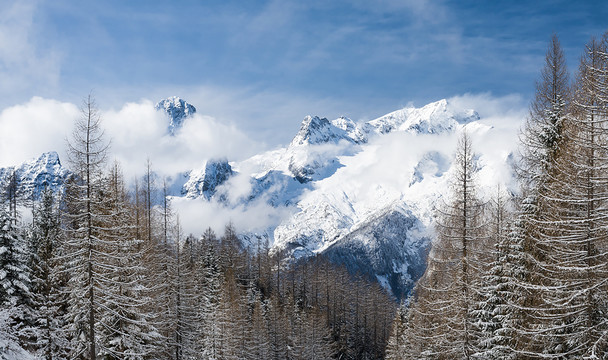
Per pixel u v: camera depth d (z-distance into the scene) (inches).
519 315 800.9
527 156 860.6
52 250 1160.8
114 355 1021.2
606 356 602.9
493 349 831.1
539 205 790.5
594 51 627.2
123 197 1333.7
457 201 860.6
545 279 753.6
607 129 587.8
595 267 592.4
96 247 922.1
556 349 700.0
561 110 804.0
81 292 860.0
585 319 627.5
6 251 1129.4
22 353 988.6
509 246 838.5
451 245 864.9
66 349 1192.2
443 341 909.8
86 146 828.0
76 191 850.1
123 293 1099.3
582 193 625.6
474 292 869.8
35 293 1184.8
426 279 1165.7
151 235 1469.0
